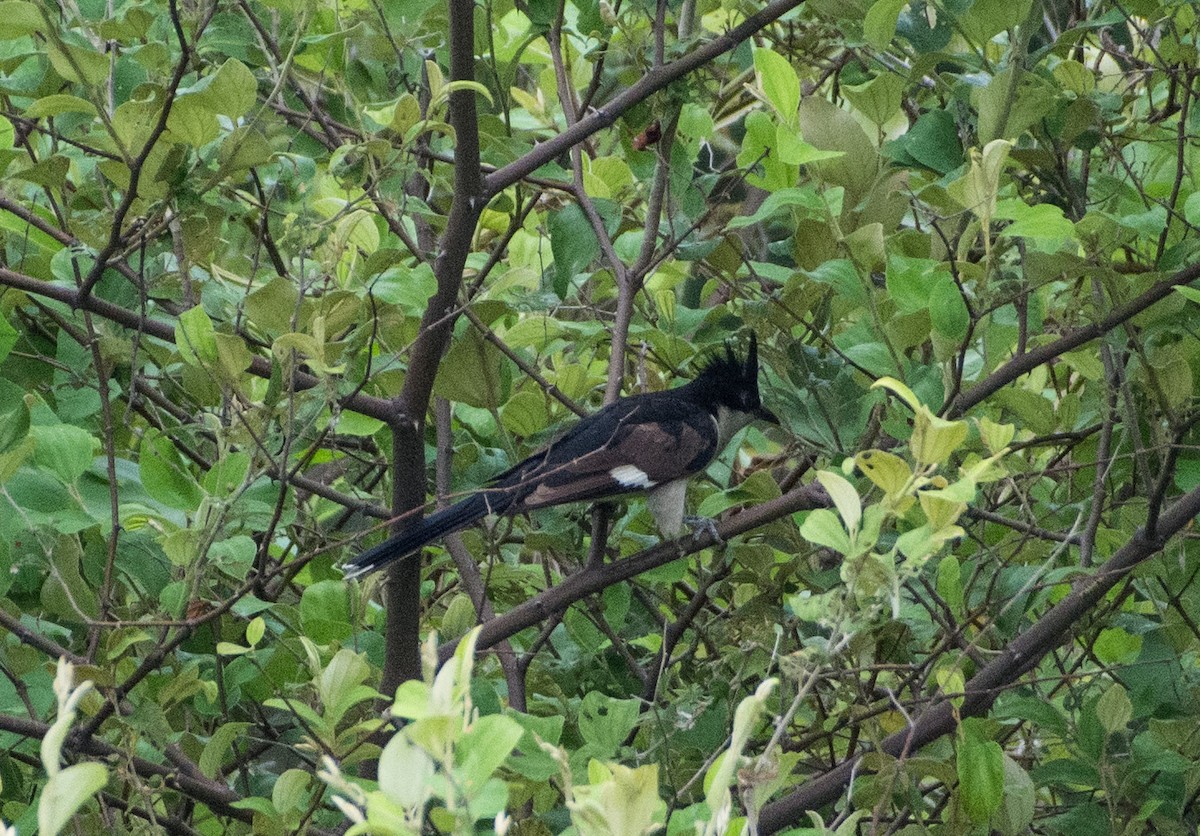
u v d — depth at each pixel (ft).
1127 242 26.35
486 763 11.37
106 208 22.99
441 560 29.78
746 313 26.13
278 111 28.22
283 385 21.08
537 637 28.12
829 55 33.27
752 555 25.59
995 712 23.21
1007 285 23.73
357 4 29.25
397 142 24.44
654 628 28.35
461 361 26.40
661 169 27.76
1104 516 28.40
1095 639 26.09
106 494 23.34
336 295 20.88
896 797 24.30
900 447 24.62
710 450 27.63
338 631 24.76
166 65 22.99
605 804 11.42
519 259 32.71
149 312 25.36
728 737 23.53
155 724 20.18
